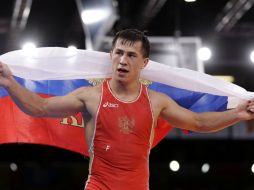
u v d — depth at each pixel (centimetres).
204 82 694
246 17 1848
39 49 668
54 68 671
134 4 1728
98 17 1254
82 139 735
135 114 588
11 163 2062
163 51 1611
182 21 1805
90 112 593
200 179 2217
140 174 592
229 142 1800
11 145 1866
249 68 1900
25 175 2069
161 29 1822
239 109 632
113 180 586
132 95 596
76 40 1822
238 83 1894
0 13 1772
